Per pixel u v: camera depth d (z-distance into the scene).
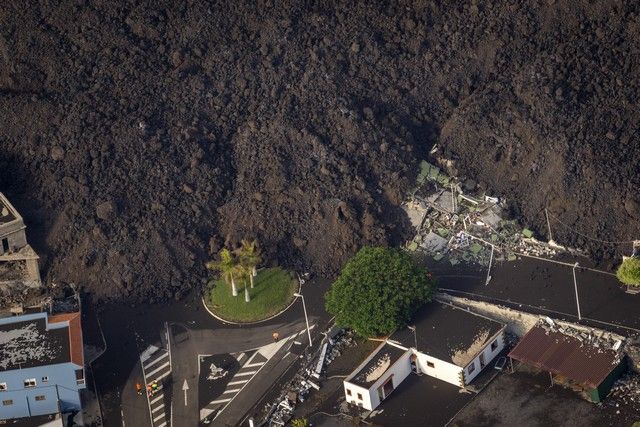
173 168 182.75
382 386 159.50
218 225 181.12
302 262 177.88
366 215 178.62
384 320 163.25
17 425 158.38
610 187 177.75
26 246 177.25
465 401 158.75
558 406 156.25
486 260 176.75
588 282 171.75
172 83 189.75
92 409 161.25
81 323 172.75
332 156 182.75
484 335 163.62
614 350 159.50
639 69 186.38
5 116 186.38
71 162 183.12
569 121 183.38
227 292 174.88
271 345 168.12
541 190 181.00
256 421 158.25
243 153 185.50
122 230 178.38
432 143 188.75
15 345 160.88
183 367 166.12
